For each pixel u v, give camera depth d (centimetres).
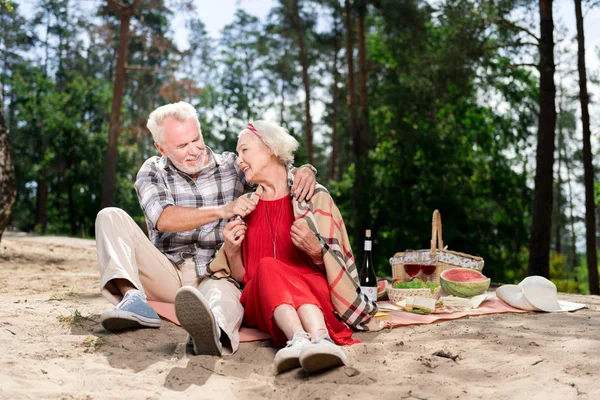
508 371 305
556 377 288
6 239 1614
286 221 374
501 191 2395
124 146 3359
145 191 412
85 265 1014
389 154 2367
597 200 3244
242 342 358
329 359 295
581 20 1625
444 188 2219
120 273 384
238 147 374
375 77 2412
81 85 3334
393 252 2172
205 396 277
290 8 3114
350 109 2386
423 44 2156
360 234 2231
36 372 298
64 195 3512
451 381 287
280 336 342
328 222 371
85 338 367
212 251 430
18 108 3688
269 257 344
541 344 355
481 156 2497
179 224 390
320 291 354
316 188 377
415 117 2303
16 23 3875
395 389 275
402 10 2078
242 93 4300
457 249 2234
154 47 2747
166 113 409
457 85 1756
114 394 273
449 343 363
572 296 669
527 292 496
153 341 363
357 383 290
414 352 345
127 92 4475
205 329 323
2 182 965
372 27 2822
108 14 2977
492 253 2309
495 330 401
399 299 491
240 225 370
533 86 2281
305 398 272
